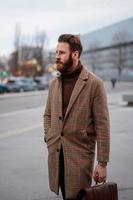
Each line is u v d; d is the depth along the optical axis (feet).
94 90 11.83
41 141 38.58
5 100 113.91
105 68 400.88
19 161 29.12
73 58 11.79
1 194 20.88
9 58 396.37
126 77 351.87
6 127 51.06
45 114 12.89
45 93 151.94
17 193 21.03
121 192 20.97
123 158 29.71
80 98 11.80
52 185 12.37
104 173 11.86
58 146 12.03
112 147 34.58
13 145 36.45
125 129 46.68
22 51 328.70
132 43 352.90
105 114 11.84
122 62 360.48
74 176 11.78
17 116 66.13
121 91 164.35
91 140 12.12
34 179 23.85
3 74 236.84
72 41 11.73
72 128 11.84
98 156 11.87
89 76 11.94
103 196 11.34
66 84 12.04
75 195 11.85
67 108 11.84
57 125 12.04
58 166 12.12
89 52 438.40
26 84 181.78
